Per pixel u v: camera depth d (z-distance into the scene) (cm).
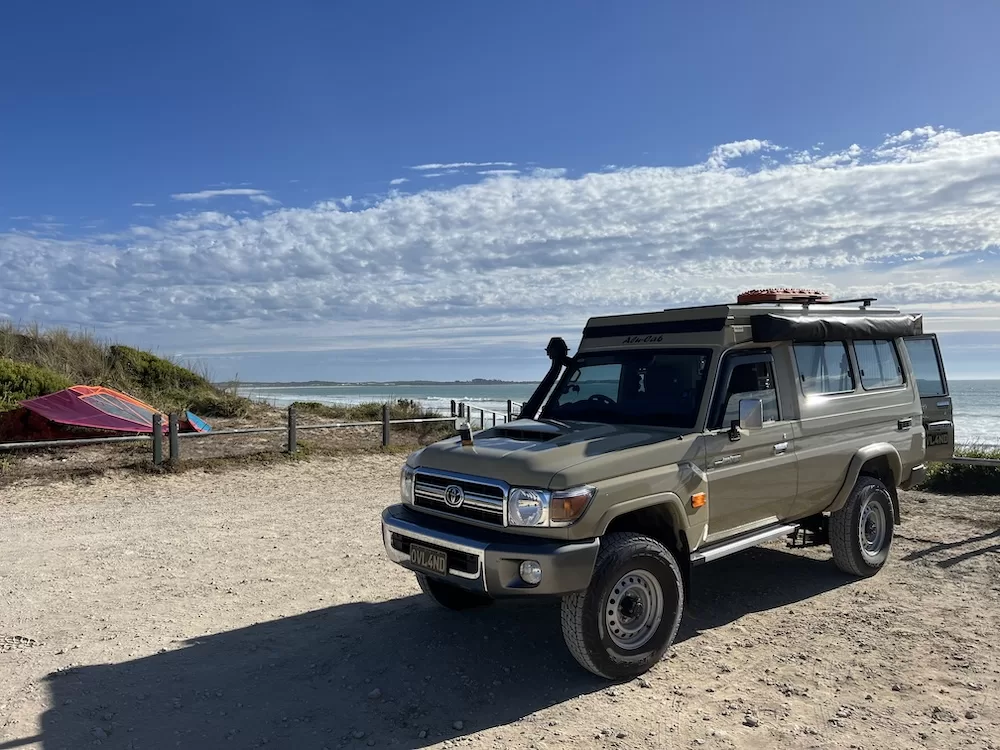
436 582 544
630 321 587
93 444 1381
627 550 434
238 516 968
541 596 412
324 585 652
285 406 2039
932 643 495
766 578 647
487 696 424
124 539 836
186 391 1986
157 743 373
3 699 420
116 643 511
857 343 651
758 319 534
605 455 445
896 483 674
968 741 366
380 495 1132
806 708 404
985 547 733
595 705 411
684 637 514
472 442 483
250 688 436
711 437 497
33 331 1970
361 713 405
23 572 698
